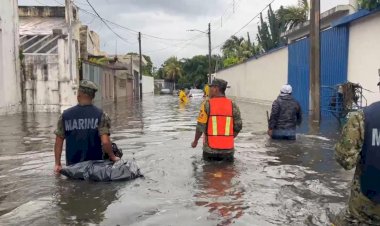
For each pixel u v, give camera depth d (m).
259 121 15.41
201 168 6.85
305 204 4.93
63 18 30.72
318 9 14.16
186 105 29.53
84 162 6.18
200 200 5.08
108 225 4.25
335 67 17.38
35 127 13.66
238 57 59.69
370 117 3.07
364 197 3.20
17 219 4.46
